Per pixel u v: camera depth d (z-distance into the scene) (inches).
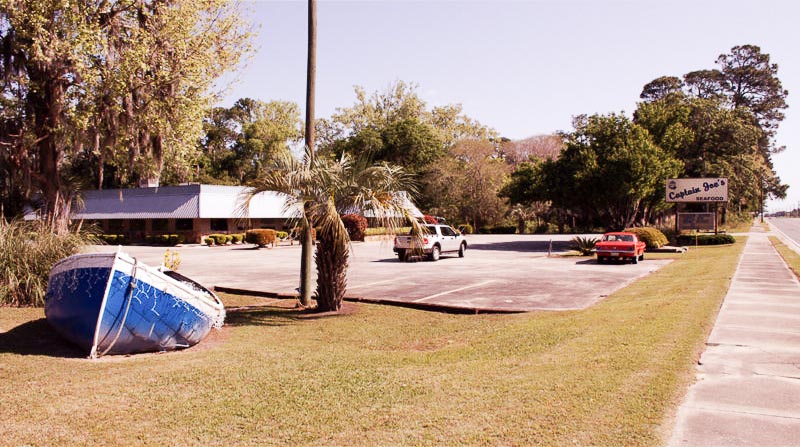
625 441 178.1
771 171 3085.6
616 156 1378.0
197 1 763.4
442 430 194.7
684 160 1849.2
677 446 173.6
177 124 779.4
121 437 197.8
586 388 232.2
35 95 693.9
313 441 190.7
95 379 278.7
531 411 208.4
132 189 1952.5
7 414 223.1
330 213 470.0
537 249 1486.2
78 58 657.0
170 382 270.2
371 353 342.3
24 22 643.5
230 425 208.4
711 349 294.8
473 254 1316.4
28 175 701.3
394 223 491.5
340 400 235.3
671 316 386.3
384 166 496.1
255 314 508.7
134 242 1984.5
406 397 235.8
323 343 383.2
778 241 1477.6
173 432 202.1
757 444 174.7
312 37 546.0
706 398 218.5
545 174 1598.2
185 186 1812.3
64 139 708.0
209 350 358.3
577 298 584.7
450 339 396.5
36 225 578.2
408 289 677.3
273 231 1681.8
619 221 1520.7
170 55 761.0
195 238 1863.9
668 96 1995.6
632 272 868.6
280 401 236.1
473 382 253.4
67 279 353.4
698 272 733.3
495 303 556.7
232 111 3127.5
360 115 2883.9
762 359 274.4
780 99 2955.2
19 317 447.8
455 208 2642.7
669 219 1814.7
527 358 300.0
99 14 705.0
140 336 350.0
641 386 231.9
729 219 2797.7
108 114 716.0
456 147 2783.0
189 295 369.4
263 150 2869.1
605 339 327.6
